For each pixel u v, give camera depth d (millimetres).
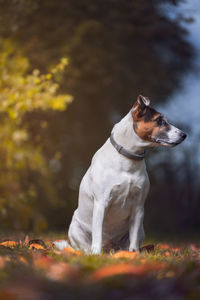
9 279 2965
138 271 3221
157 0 13305
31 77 9398
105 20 13906
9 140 10734
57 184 14656
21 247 4953
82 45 13906
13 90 9250
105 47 14492
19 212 11297
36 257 3852
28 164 12086
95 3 13586
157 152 16656
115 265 3506
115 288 2785
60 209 15656
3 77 9617
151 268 3330
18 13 11391
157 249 5594
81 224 5242
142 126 4691
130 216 4977
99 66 14656
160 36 14875
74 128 16344
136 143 4734
